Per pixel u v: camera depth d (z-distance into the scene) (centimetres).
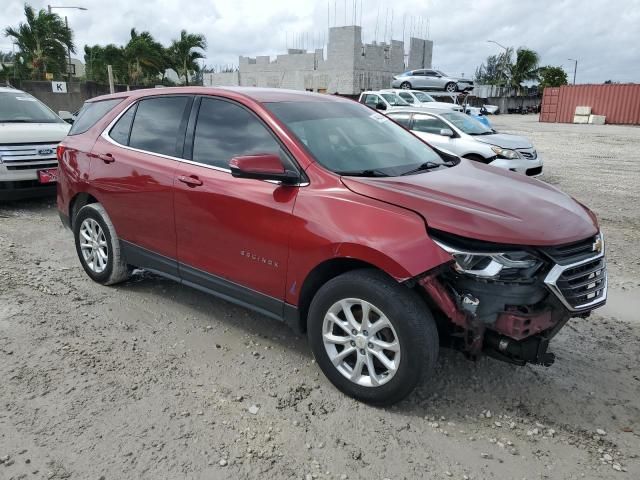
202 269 418
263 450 299
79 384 357
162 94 467
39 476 276
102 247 513
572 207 361
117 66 4850
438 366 387
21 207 855
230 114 412
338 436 312
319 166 359
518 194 361
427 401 346
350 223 325
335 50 5216
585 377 380
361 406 339
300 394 352
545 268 308
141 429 313
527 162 1131
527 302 305
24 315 455
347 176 353
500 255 301
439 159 445
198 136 425
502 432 319
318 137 389
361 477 280
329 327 345
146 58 4838
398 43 5659
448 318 316
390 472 285
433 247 300
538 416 335
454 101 3691
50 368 375
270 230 362
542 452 302
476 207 327
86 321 448
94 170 495
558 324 322
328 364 350
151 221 449
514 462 294
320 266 343
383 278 317
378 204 326
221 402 342
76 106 3072
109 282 516
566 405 346
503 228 306
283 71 5572
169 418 324
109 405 335
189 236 420
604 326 464
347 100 484
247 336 430
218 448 299
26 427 313
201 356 398
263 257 371
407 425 322
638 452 304
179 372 375
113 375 369
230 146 403
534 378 376
